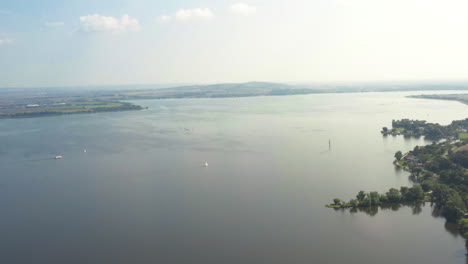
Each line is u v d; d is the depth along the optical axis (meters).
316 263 88.25
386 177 148.50
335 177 149.75
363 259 89.56
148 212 118.69
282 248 95.06
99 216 116.81
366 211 116.25
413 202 121.56
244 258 90.81
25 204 128.25
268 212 116.31
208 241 99.25
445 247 94.19
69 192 139.62
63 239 102.75
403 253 91.81
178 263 89.50
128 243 99.44
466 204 111.62
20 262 91.75
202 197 130.75
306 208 118.81
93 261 91.38
